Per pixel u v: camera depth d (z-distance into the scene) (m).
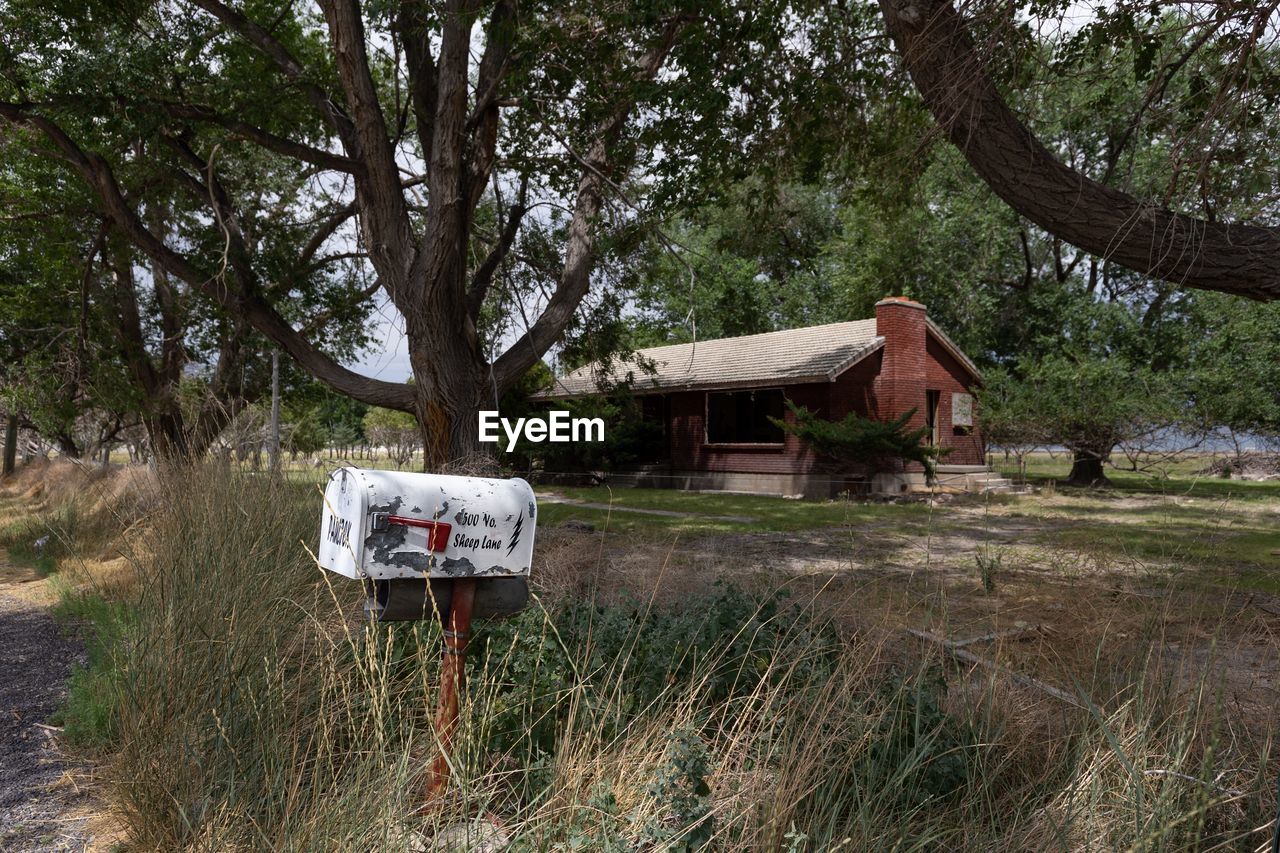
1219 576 7.34
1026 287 26.45
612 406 23.70
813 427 19.98
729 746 3.05
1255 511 16.06
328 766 2.80
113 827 3.10
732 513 16.48
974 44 6.50
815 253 35.81
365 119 10.27
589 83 11.08
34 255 15.28
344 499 2.72
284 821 2.46
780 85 10.70
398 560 2.68
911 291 26.77
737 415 25.36
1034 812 2.75
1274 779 2.88
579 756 2.72
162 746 3.11
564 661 3.56
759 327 36.25
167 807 2.91
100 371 14.30
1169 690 3.36
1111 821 2.61
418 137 12.58
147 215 15.22
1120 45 7.01
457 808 2.72
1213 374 20.36
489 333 13.07
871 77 10.16
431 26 9.86
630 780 2.71
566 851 2.41
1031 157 6.14
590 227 12.34
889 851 2.48
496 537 2.84
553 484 25.70
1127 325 23.27
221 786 2.92
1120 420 19.56
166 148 12.48
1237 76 5.77
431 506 2.72
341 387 11.65
